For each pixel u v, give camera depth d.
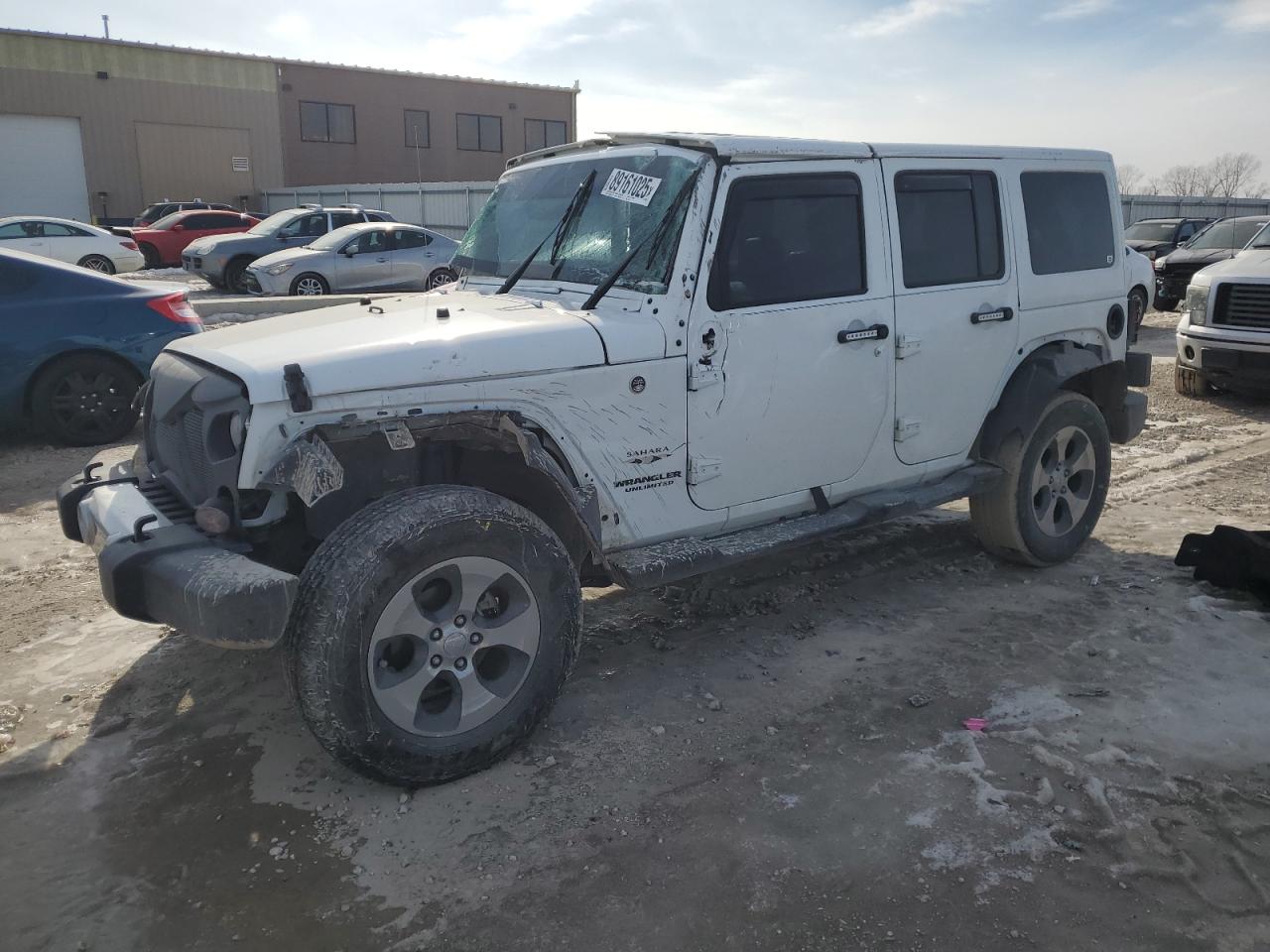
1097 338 5.30
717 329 3.73
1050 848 2.89
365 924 2.63
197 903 2.71
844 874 2.79
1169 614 4.54
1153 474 7.11
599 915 2.64
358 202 36.19
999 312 4.67
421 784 3.20
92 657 4.20
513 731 3.31
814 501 4.25
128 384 7.84
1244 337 9.10
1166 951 2.49
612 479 3.62
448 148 45.94
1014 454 4.86
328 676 2.90
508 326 3.41
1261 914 2.62
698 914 2.64
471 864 2.86
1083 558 5.35
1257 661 4.05
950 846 2.90
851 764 3.35
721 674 4.03
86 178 37.72
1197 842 2.91
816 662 4.13
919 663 4.11
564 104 48.75
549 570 3.32
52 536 5.74
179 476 3.50
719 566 3.77
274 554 3.48
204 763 3.39
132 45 37.62
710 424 3.80
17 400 7.50
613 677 4.01
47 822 3.08
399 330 3.39
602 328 3.50
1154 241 20.86
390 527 2.99
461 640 3.17
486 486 3.79
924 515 6.18
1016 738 3.50
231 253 19.95
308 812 3.11
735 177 3.75
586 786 3.23
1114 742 3.46
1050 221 5.00
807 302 3.99
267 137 41.34
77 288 7.69
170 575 2.92
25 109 36.06
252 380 2.96
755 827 3.01
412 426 3.18
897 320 4.29
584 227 4.04
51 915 2.68
